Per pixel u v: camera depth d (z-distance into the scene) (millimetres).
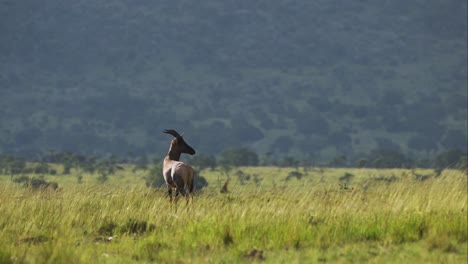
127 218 56875
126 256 45281
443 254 42844
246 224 50781
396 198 58344
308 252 44750
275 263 42000
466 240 46031
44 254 42875
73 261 41594
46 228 54375
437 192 59906
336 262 42031
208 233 49531
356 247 45688
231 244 47500
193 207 59219
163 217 56188
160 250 46750
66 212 58500
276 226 49938
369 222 50312
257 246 46875
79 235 53562
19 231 53406
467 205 54969
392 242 46688
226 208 56938
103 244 49469
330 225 50031
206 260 42906
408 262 41062
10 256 43656
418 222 49594
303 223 50500
